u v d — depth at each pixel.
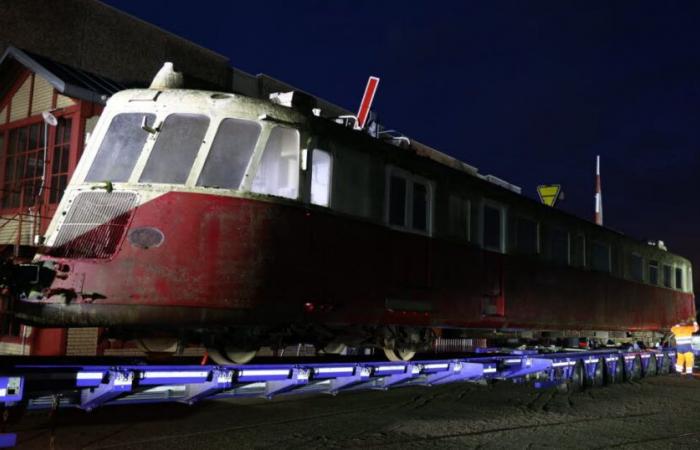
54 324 5.86
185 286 6.13
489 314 10.12
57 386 5.22
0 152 12.33
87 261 5.89
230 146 6.65
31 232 11.22
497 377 9.94
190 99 6.70
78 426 6.69
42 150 11.56
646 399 10.97
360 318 7.66
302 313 6.94
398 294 8.28
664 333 18.02
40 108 11.73
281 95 7.70
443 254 9.22
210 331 6.86
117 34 12.78
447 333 10.41
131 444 6.03
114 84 11.80
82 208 6.26
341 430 7.14
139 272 5.98
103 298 5.86
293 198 6.96
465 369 9.22
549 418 8.55
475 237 10.01
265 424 7.30
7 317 6.57
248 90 15.06
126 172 6.41
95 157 6.58
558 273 12.30
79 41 12.23
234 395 6.70
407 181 8.70
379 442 6.61
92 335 10.70
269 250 6.64
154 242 6.10
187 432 6.67
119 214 6.15
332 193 7.45
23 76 12.05
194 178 6.41
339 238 7.44
